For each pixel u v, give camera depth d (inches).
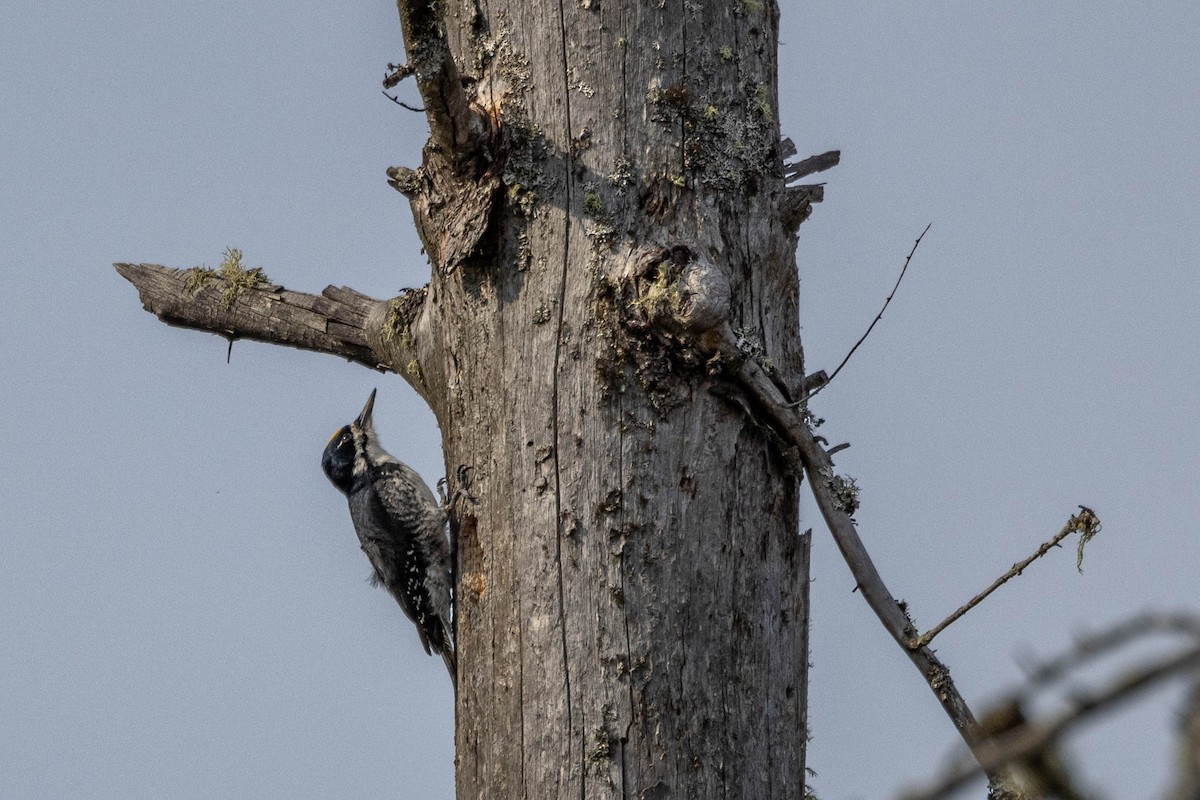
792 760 399.5
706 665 383.9
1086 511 370.6
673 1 410.0
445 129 398.6
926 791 108.1
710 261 400.2
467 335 418.9
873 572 401.1
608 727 379.6
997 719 109.0
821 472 406.0
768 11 433.7
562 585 390.0
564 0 410.3
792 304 427.8
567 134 405.1
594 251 398.0
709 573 388.8
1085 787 104.5
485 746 398.6
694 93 408.2
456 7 424.8
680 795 375.9
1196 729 96.0
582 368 395.5
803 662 412.5
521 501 399.5
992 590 382.0
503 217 409.7
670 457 390.9
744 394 397.7
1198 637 98.7
